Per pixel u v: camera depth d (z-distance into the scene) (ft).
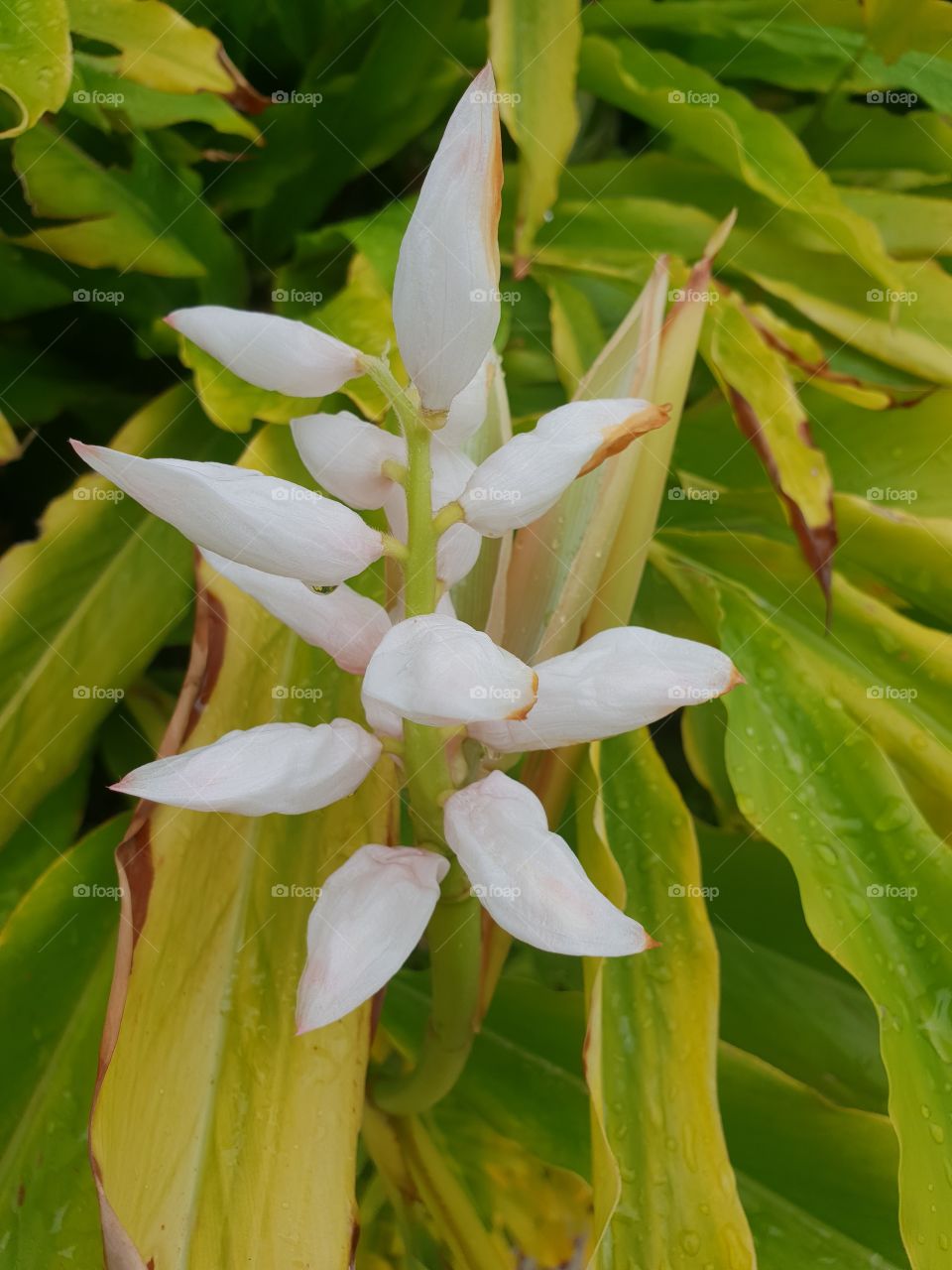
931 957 0.69
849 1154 0.74
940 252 1.03
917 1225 0.62
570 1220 0.79
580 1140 0.80
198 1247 0.57
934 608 0.90
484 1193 0.79
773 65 1.17
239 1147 0.60
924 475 0.93
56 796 0.90
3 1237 0.65
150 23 0.78
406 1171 0.77
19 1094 0.69
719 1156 0.63
